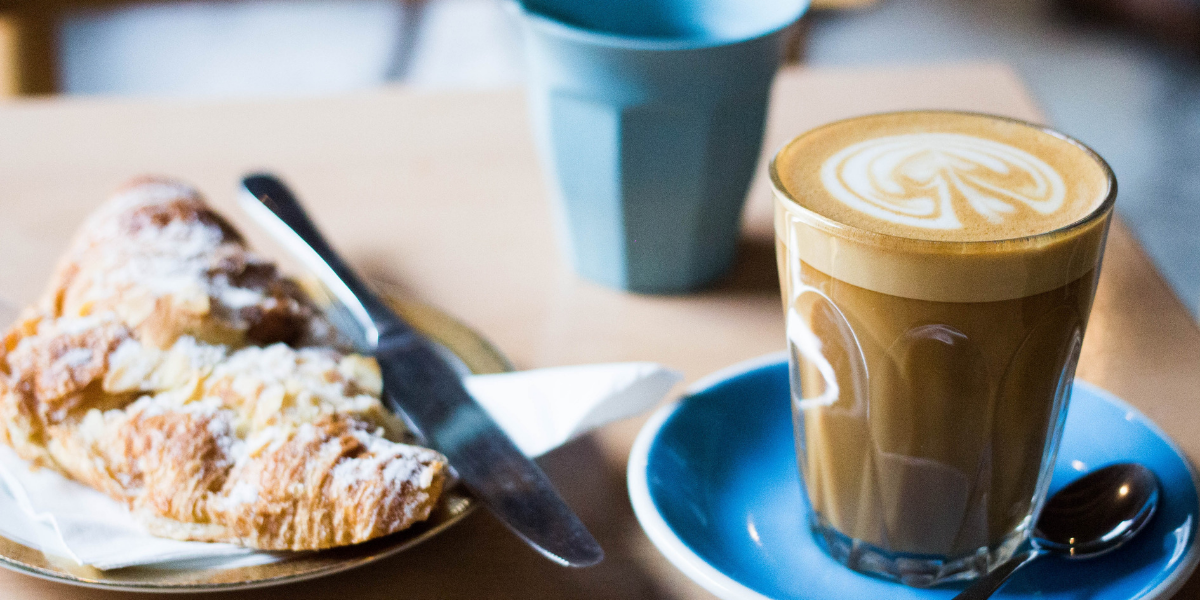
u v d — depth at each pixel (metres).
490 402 0.53
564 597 0.47
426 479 0.48
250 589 0.48
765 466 0.52
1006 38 2.78
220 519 0.48
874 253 0.43
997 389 0.45
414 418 0.52
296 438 0.48
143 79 2.26
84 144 0.78
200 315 0.52
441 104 0.85
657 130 0.58
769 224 0.69
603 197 0.61
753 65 0.58
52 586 0.48
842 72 0.89
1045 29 2.84
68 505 0.49
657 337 0.60
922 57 2.65
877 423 0.46
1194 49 2.64
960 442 0.45
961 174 0.47
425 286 0.64
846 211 0.45
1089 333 0.59
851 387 0.46
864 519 0.47
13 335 0.51
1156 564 0.45
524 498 0.49
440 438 0.51
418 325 0.58
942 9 3.02
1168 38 2.72
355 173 0.74
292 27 2.60
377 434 0.50
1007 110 0.81
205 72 2.31
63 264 0.59
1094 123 2.25
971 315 0.44
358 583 0.48
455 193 0.72
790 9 0.62
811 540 0.49
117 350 0.50
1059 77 2.51
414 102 0.85
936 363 0.44
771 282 0.64
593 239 0.62
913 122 0.50
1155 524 0.47
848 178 0.47
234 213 0.70
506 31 2.60
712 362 0.58
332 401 0.50
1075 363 0.46
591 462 0.53
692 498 0.49
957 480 0.46
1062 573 0.47
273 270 0.57
